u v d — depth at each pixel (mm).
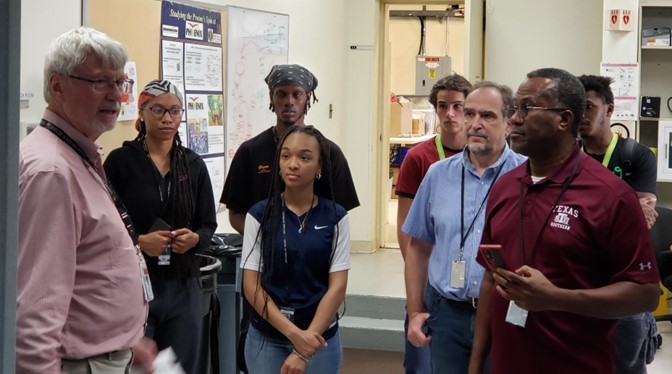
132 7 4348
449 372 2953
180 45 4789
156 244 3201
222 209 5281
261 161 3602
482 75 6766
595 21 6578
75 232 1985
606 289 2094
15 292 1124
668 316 5816
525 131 2221
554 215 2184
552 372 2195
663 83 6477
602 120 3326
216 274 3879
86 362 2039
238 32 5402
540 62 6680
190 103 4871
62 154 2002
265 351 2912
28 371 1876
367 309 5820
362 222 7457
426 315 3045
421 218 3125
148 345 2270
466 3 5883
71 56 2006
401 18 11531
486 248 2104
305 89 3580
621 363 3092
